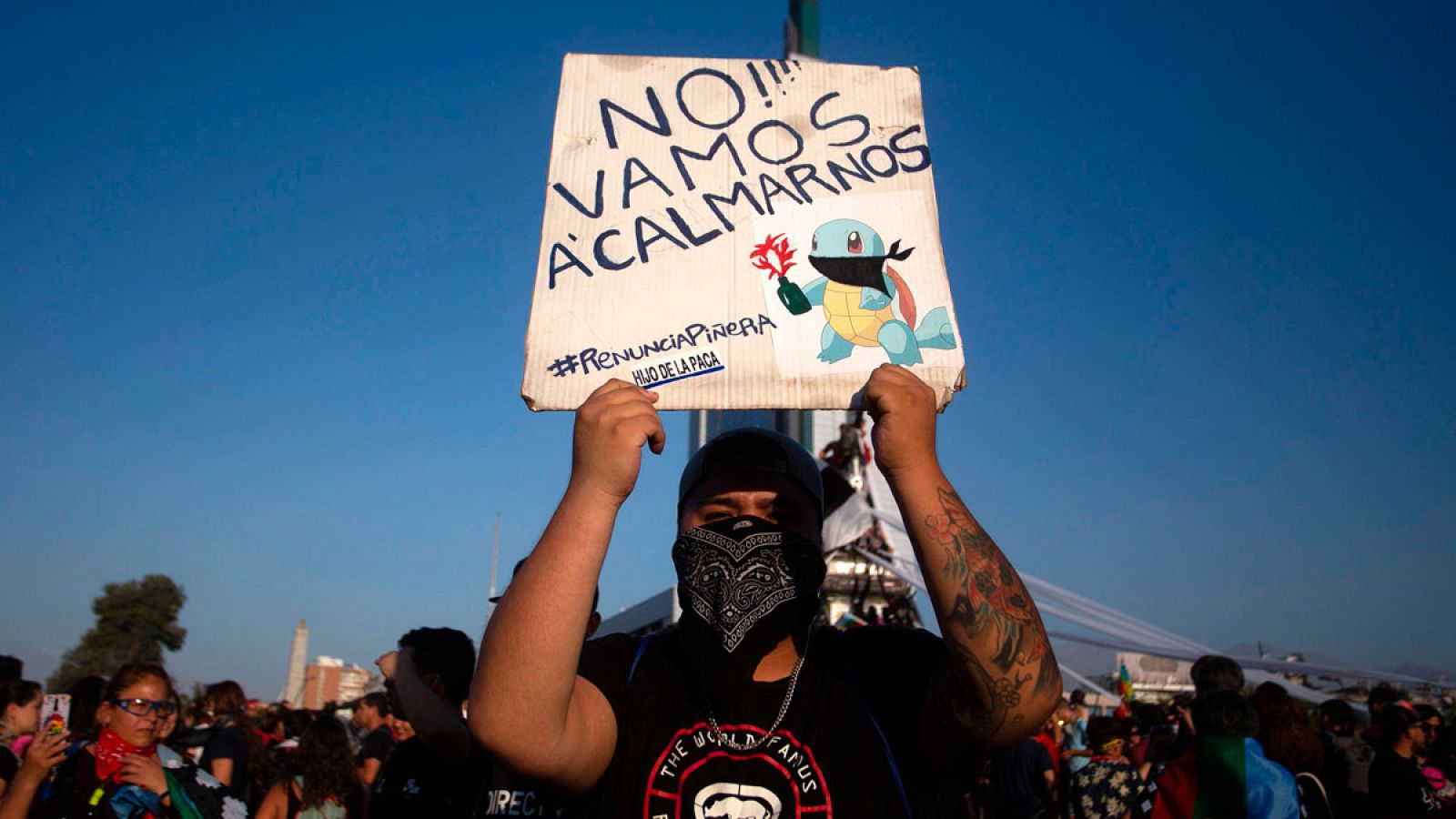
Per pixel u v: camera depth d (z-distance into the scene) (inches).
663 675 75.6
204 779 168.7
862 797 68.5
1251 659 488.1
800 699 73.7
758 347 82.4
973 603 65.7
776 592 73.9
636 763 71.1
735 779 68.9
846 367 82.0
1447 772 254.2
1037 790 291.1
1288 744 216.4
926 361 82.3
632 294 83.5
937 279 85.3
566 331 82.0
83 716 223.6
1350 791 256.7
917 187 88.9
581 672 74.1
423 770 138.3
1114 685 596.4
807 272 85.0
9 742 263.7
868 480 709.9
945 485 70.1
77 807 158.6
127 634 2406.5
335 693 2859.3
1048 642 69.0
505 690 62.4
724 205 87.2
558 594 63.5
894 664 77.2
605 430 66.8
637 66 92.4
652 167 88.4
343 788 203.2
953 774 71.7
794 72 93.0
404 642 154.9
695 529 79.3
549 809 80.5
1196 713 170.4
